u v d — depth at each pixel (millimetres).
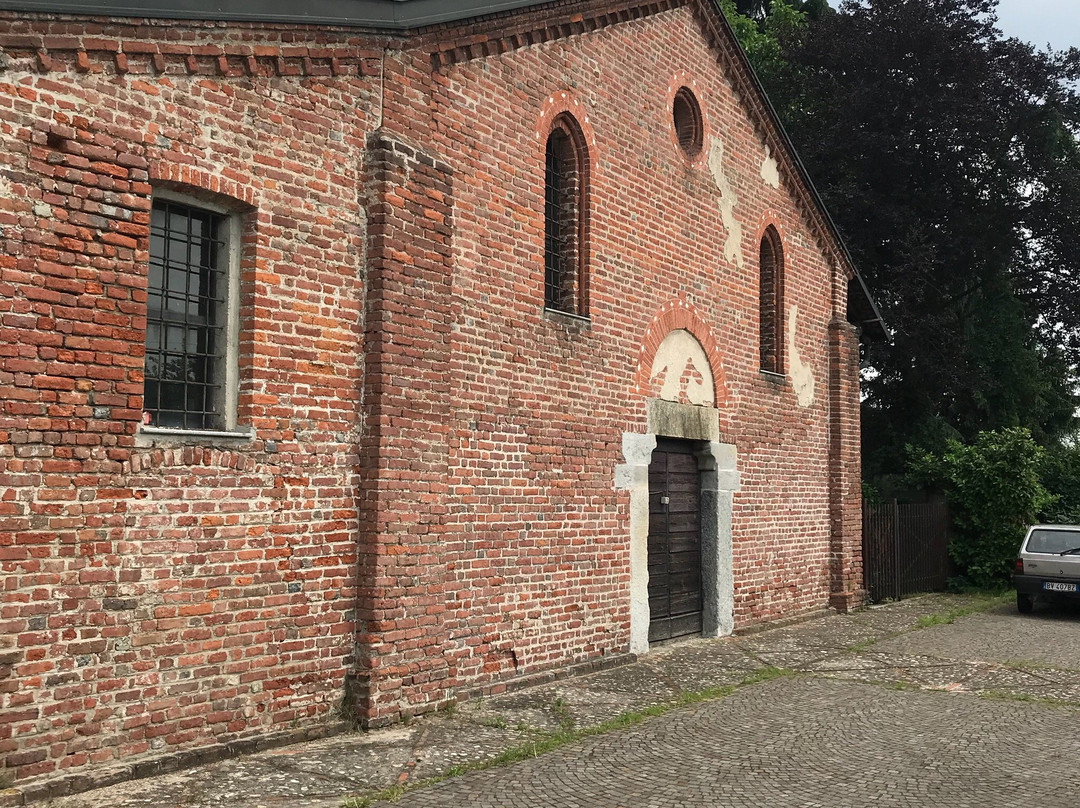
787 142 14828
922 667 11203
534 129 10062
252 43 7211
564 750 7324
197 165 6867
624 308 11336
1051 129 25125
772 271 15016
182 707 6668
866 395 26594
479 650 9117
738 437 13570
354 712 7715
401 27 8141
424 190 8391
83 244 6211
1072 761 7215
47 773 5934
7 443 5820
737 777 6699
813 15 34719
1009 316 26406
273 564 7258
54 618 6004
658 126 12133
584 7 10711
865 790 6418
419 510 8203
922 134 24734
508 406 9539
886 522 18547
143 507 6484
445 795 6180
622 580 11094
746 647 12305
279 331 7359
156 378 6859
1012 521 20203
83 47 6227
